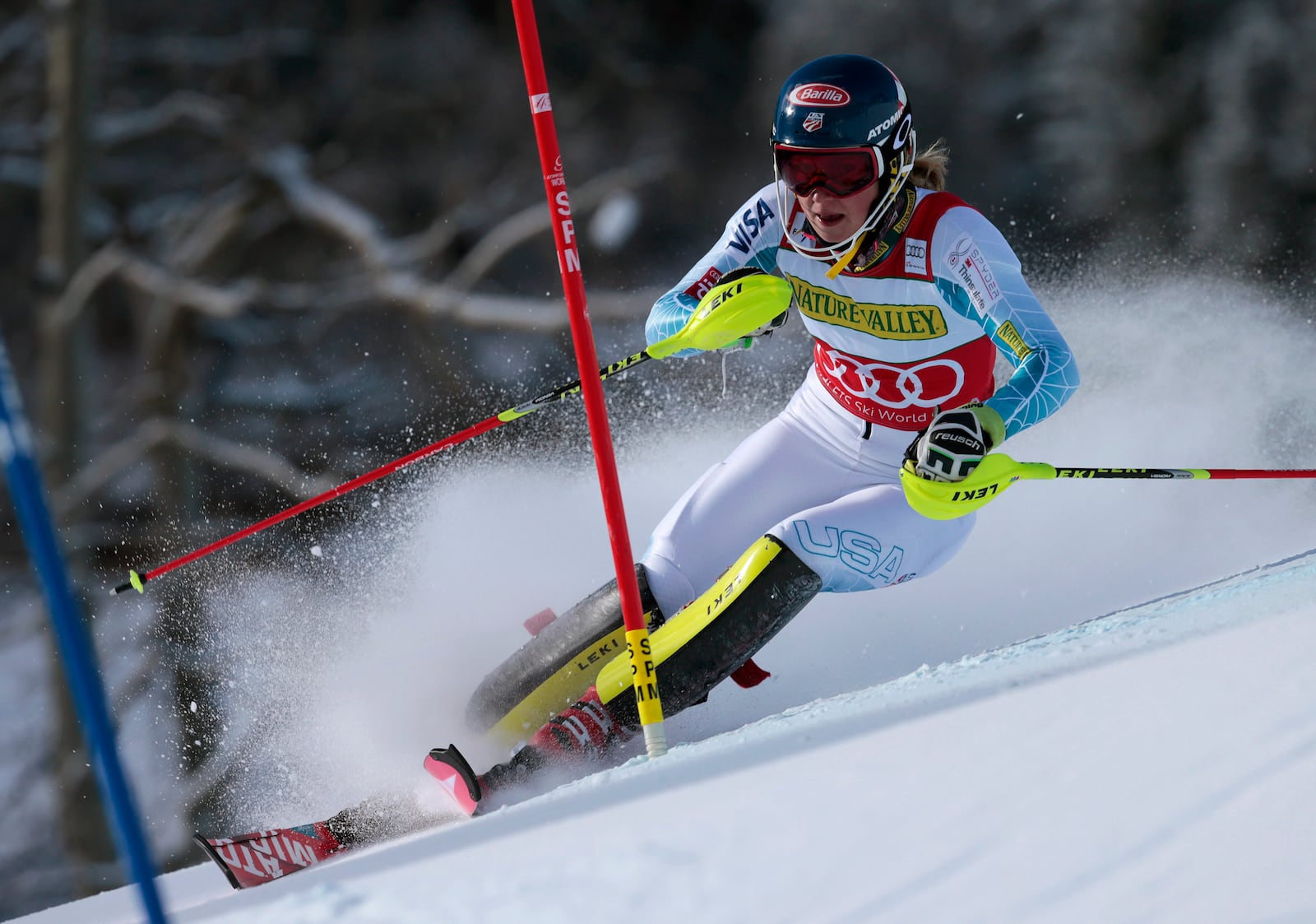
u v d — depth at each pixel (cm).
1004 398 1010
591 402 1054
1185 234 6294
